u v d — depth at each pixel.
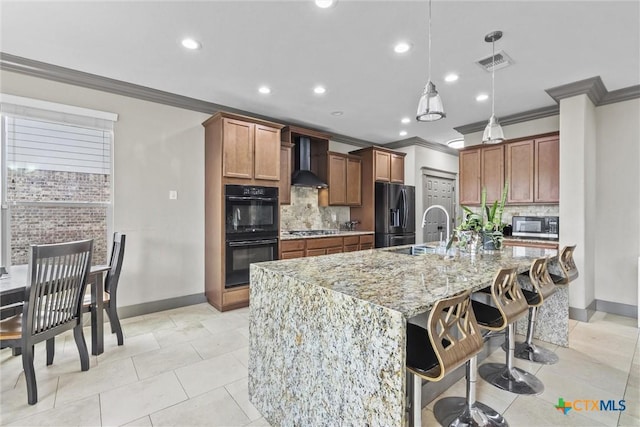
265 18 2.15
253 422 1.71
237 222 3.61
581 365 2.33
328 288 1.34
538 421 1.72
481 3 1.98
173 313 3.46
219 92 3.49
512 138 4.35
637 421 1.72
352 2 1.98
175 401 1.89
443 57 2.69
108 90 3.18
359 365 1.16
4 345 1.84
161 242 3.54
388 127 4.95
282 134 4.61
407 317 1.05
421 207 5.91
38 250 1.84
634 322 3.23
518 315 1.67
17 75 2.74
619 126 3.45
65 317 2.10
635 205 3.36
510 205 4.34
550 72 2.96
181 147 3.67
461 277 1.61
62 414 1.76
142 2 1.97
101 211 3.20
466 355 1.21
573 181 3.29
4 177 2.72
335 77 3.10
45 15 2.10
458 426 1.65
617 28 2.25
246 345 2.66
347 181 5.27
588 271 3.34
